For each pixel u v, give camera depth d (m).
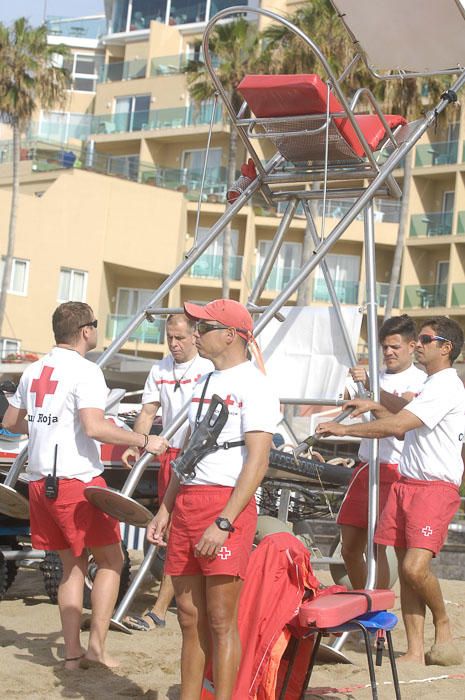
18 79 53.72
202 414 6.64
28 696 7.45
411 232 61.12
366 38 10.53
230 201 11.32
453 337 9.06
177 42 71.31
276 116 10.43
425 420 8.89
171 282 10.73
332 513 11.64
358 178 10.96
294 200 11.36
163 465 10.14
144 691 7.73
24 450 9.92
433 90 46.31
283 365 11.48
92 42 75.31
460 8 9.94
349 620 6.55
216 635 6.50
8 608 11.05
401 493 9.25
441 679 8.66
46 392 8.18
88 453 8.20
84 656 8.37
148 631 9.97
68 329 8.28
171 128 65.38
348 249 61.78
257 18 66.69
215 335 6.64
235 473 6.52
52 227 56.91
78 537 8.13
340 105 10.42
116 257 59.03
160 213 60.38
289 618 6.73
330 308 11.38
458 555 17.58
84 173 58.28
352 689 8.14
